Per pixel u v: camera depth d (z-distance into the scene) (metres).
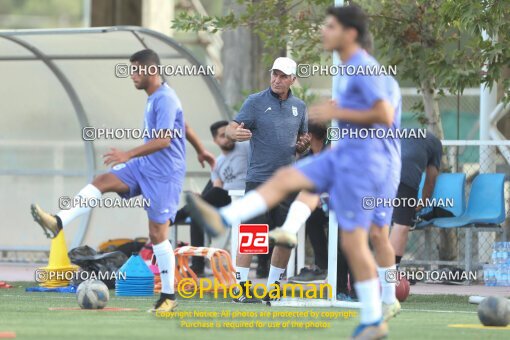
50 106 59.38
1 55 56.69
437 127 53.41
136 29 49.84
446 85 47.75
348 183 22.56
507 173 53.16
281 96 37.72
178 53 53.91
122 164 31.11
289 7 52.72
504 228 49.81
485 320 29.00
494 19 44.00
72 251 43.62
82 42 53.69
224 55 64.56
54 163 59.94
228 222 22.03
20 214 60.50
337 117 22.77
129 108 58.31
